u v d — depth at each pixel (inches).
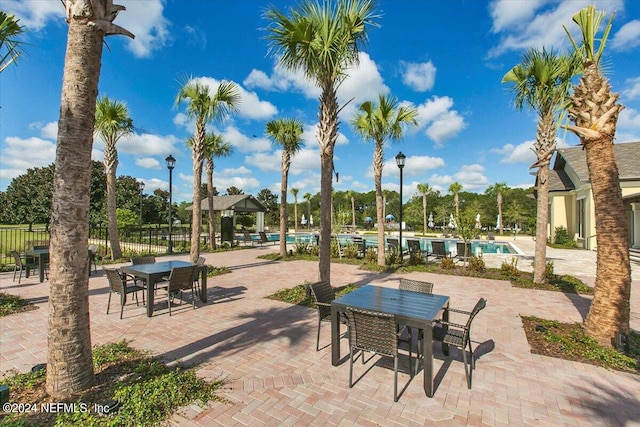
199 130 370.3
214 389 126.6
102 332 187.3
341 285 321.4
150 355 156.3
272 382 132.8
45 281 325.7
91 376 123.1
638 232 623.2
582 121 178.5
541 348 167.9
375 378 137.2
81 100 111.0
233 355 158.2
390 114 406.0
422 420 108.7
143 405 112.4
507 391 127.0
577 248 700.7
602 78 172.7
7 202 1245.1
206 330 192.5
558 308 241.0
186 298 269.1
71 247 114.7
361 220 2176.4
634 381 134.5
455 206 1509.6
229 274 387.9
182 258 529.7
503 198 1599.4
